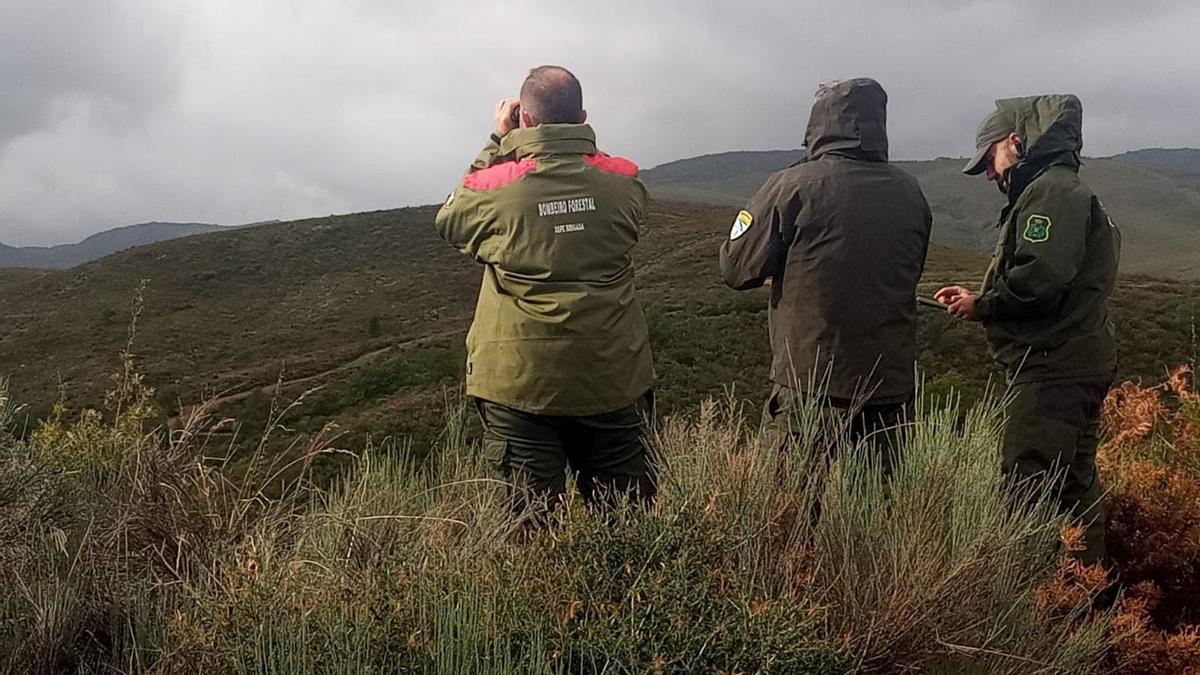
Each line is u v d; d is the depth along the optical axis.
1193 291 45.69
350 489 3.17
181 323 84.19
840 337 3.17
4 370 70.69
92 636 2.46
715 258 83.94
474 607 2.17
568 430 3.06
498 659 2.04
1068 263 3.26
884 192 3.25
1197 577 3.39
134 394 4.05
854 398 3.16
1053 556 3.02
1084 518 3.36
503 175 3.00
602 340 2.92
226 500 3.02
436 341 62.12
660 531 2.38
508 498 2.93
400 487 3.35
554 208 2.93
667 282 74.25
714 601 2.19
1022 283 3.30
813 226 3.20
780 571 2.58
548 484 2.97
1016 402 3.43
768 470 2.95
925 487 3.04
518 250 2.92
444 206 3.15
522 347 2.90
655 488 3.16
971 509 2.94
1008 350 3.48
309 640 2.12
